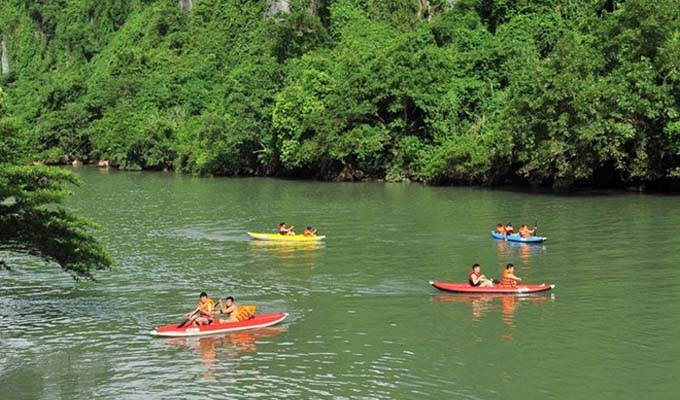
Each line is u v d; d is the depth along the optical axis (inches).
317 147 3348.9
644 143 2405.3
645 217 1924.2
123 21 7859.3
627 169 2509.8
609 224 1820.9
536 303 1104.8
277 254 1529.3
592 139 2365.9
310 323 1018.7
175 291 1219.2
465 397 759.1
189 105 4901.6
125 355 895.1
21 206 977.5
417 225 1893.5
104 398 766.5
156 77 5516.7
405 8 4739.2
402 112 3316.9
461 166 2935.5
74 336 971.3
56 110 5684.1
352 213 2170.3
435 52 3440.0
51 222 1008.2
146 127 4522.6
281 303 1128.2
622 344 909.8
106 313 1083.3
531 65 2903.5
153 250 1595.7
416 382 800.9
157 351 910.4
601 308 1068.5
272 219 2075.5
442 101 3230.8
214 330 977.5
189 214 2223.2
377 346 918.4
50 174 1015.0
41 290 1234.0
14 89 7815.0
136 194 2896.2
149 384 804.0
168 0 6796.3
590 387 779.4
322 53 4320.9
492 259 1434.5
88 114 5324.8
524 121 2559.1
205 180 3624.5
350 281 1268.5
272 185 3243.1
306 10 5113.2
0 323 1032.2
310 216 2117.4
